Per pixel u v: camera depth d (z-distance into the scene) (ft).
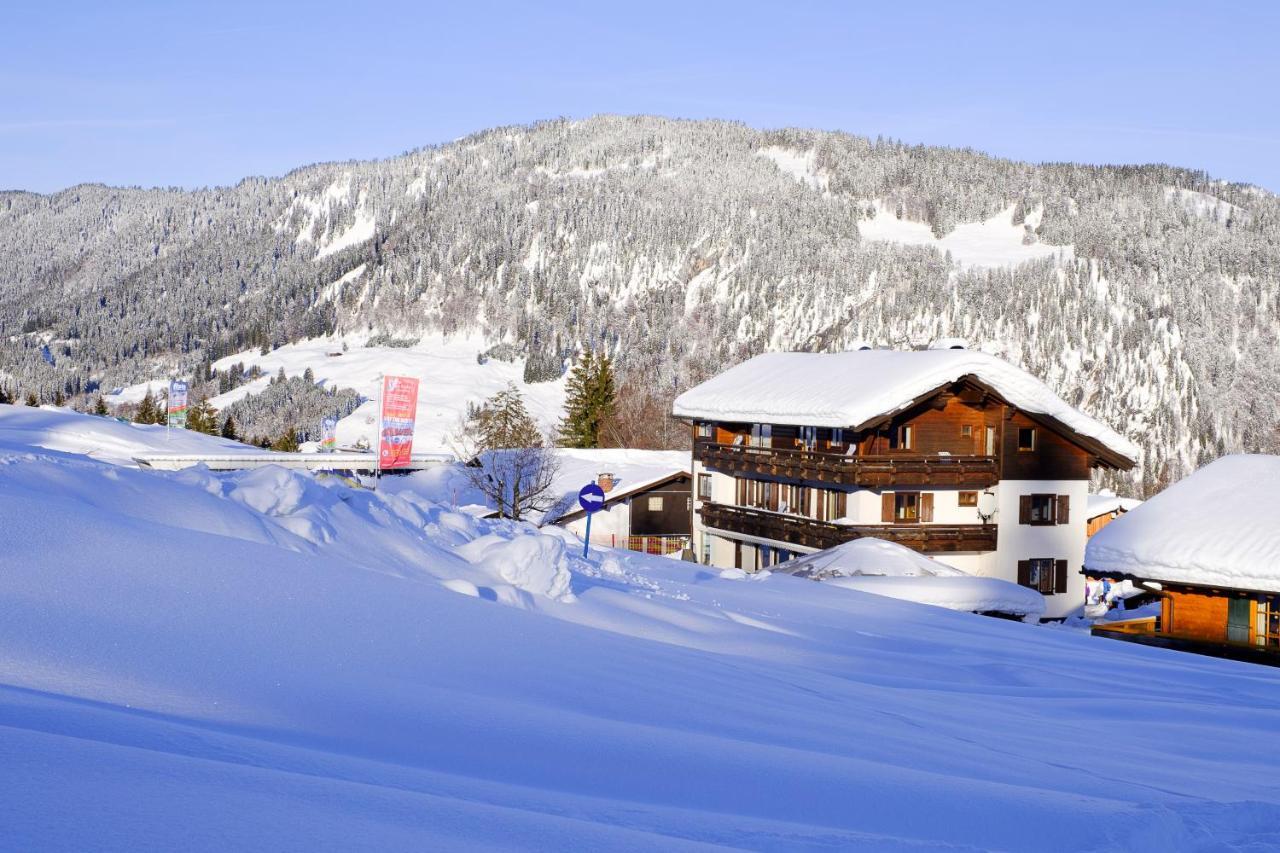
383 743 19.48
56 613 22.16
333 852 10.53
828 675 42.50
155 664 20.94
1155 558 100.63
